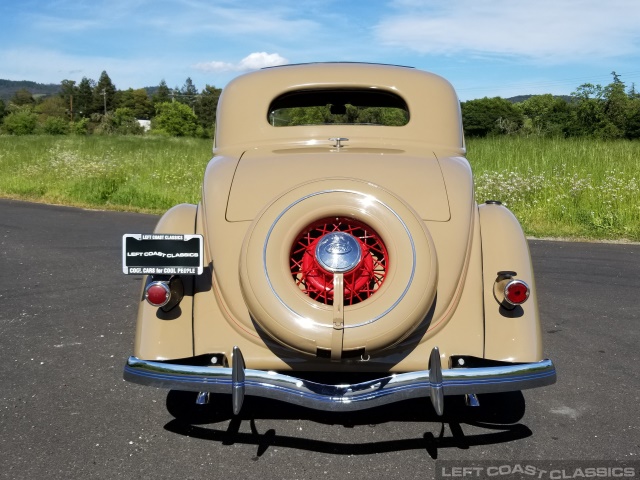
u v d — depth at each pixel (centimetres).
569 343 455
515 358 289
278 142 393
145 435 317
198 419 334
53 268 661
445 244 305
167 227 331
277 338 276
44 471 282
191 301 307
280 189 320
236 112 405
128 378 285
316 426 328
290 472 285
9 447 302
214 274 309
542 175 1050
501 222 331
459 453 302
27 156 1738
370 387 271
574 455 300
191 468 287
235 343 299
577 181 1007
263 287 277
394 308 272
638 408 351
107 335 463
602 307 538
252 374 278
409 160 345
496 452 303
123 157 1661
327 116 438
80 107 15725
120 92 17088
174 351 293
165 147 2339
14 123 7656
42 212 1038
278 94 406
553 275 643
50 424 327
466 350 296
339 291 274
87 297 558
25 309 522
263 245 286
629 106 4075
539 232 863
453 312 303
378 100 422
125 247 288
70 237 827
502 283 297
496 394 368
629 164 1180
